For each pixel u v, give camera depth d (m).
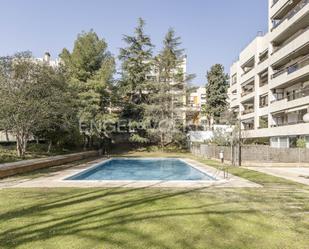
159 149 37.00
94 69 35.22
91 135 32.34
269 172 15.15
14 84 18.20
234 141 22.45
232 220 5.42
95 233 4.59
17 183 10.20
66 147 30.75
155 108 34.91
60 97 19.83
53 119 21.19
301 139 23.17
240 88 40.41
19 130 19.28
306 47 24.14
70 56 34.28
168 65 37.38
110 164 23.44
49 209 6.11
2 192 8.23
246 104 40.09
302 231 4.84
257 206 6.55
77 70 33.44
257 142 31.73
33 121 19.08
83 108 30.83
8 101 17.05
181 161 24.12
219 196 7.72
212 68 47.78
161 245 4.14
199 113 43.72
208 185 9.80
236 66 43.09
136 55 37.12
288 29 26.98
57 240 4.27
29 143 27.84
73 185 9.70
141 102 37.62
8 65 18.61
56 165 18.39
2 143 27.45
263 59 32.81
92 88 32.62
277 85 28.22
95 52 34.50
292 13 27.27
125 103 37.41
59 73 21.53
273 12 30.83
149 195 7.77
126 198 7.33
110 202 6.84
